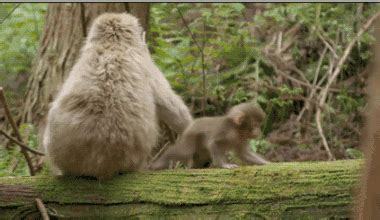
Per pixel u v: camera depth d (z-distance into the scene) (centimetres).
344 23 1856
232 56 1741
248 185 830
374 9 1795
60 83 1527
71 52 1531
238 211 823
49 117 950
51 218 859
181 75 1698
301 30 1953
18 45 1850
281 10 1889
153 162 1088
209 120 1055
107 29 996
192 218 834
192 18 1941
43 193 868
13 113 1786
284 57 1903
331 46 1889
